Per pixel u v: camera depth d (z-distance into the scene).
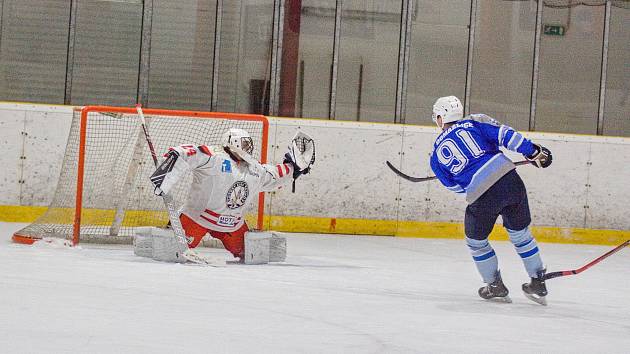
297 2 31.77
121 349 10.26
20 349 9.95
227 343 10.97
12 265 17.08
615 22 33.47
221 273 17.89
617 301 17.31
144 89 31.00
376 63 32.44
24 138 28.45
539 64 33.28
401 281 18.66
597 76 33.53
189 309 13.28
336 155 30.19
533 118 33.25
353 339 11.74
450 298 16.39
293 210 29.89
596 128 33.59
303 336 11.76
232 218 19.88
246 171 19.81
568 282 20.05
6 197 28.38
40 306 12.72
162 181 18.84
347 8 32.19
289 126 30.08
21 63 30.42
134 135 27.48
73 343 10.43
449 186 16.23
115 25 30.78
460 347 11.64
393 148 30.50
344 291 16.45
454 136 15.91
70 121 28.64
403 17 32.41
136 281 15.91
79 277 15.99
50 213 23.62
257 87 31.81
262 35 31.72
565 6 33.34
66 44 30.52
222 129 27.52
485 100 33.22
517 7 33.12
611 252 15.60
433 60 32.84
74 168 23.55
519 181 15.81
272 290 15.91
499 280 16.11
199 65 31.36
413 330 12.68
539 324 13.88
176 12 31.09
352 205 30.27
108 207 27.09
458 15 32.88
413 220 30.67
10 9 30.25
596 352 11.84
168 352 10.26
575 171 31.52
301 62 31.94
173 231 19.16
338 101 32.34
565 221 31.52
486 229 15.88
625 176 31.72
